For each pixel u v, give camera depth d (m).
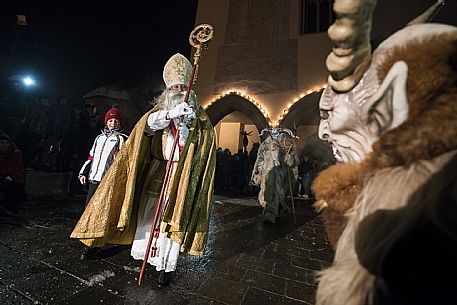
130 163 2.21
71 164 6.79
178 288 2.02
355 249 0.50
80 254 2.60
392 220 0.45
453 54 0.50
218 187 12.46
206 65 12.60
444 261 0.39
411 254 0.42
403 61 0.54
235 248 3.27
